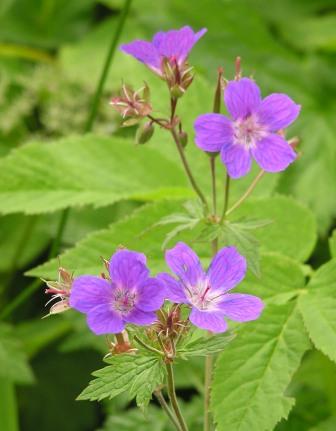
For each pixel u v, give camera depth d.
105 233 0.44
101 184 0.49
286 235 0.46
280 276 0.43
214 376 0.39
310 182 0.62
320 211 0.61
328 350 0.40
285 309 0.41
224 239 0.38
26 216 0.64
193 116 0.51
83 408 0.62
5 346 0.56
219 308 0.34
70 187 0.49
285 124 0.36
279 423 0.53
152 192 0.48
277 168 0.36
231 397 0.39
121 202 0.63
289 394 0.54
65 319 0.58
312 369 0.54
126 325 0.34
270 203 0.46
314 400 0.53
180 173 0.50
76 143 0.50
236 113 0.36
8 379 0.56
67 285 0.35
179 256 0.35
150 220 0.44
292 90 0.68
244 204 0.47
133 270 0.33
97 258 0.43
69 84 0.68
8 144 0.68
